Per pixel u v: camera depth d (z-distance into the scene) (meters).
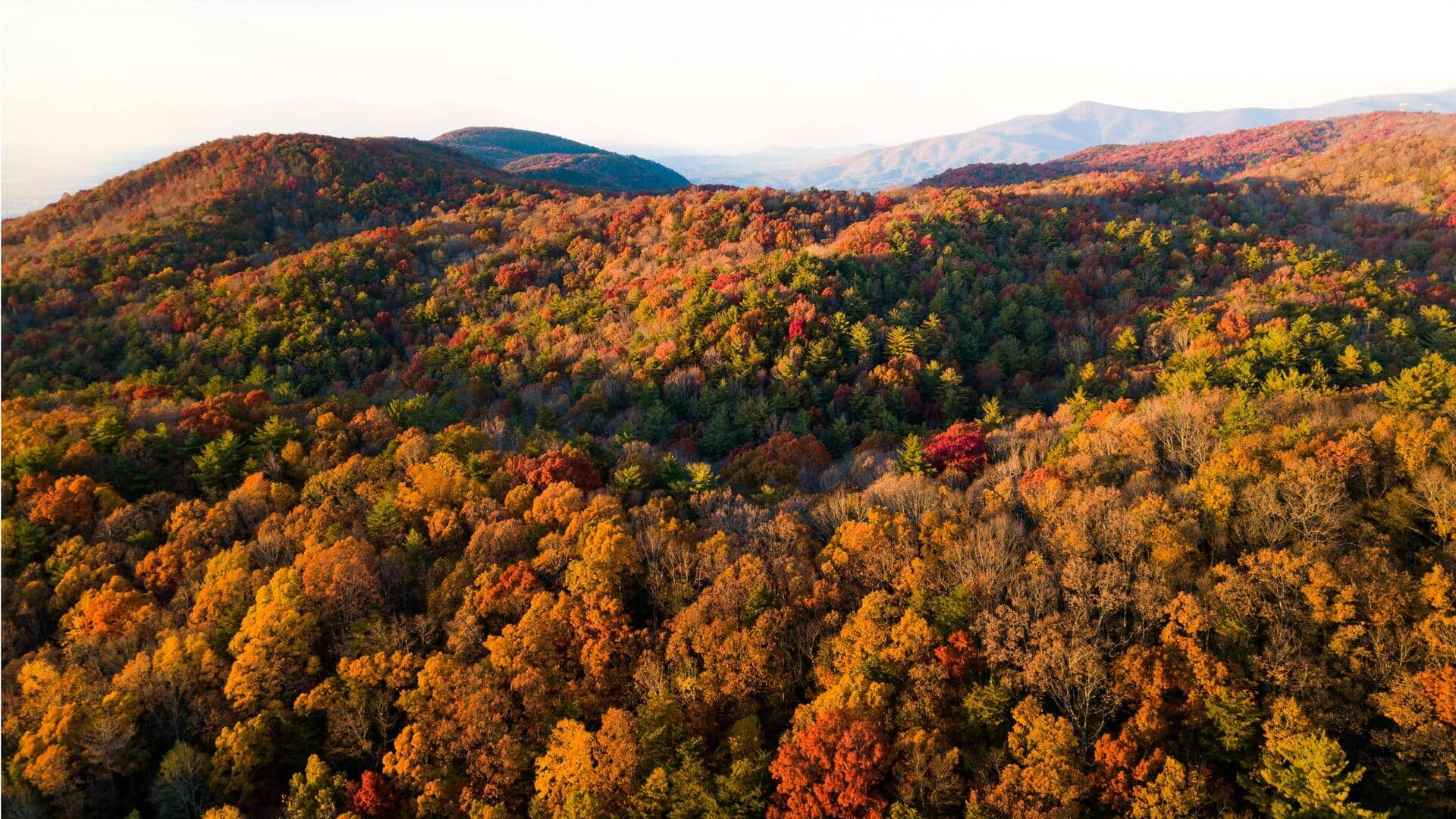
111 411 78.69
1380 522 48.53
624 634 50.44
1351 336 94.31
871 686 42.19
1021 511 59.59
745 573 51.88
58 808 42.72
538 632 49.06
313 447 77.75
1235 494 52.34
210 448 73.19
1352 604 40.94
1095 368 100.69
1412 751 35.50
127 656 50.84
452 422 93.38
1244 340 95.12
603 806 41.59
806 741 39.41
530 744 45.34
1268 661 40.22
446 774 44.06
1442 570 41.34
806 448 85.00
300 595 52.25
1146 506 51.09
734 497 68.88
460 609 52.09
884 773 39.88
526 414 102.19
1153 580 45.94
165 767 42.94
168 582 58.66
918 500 61.25
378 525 62.72
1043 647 42.56
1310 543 45.81
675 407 102.69
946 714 42.72
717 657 47.06
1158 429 68.06
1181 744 39.41
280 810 45.16
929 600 48.56
